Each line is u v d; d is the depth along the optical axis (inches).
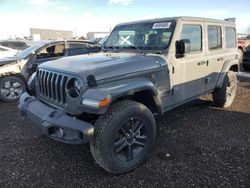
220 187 114.0
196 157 140.4
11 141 164.6
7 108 240.2
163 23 161.9
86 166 133.6
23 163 137.6
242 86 315.9
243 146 152.5
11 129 185.0
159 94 147.6
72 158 142.1
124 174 125.8
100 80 117.2
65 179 122.6
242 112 214.7
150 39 163.2
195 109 221.6
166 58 149.3
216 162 134.8
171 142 158.7
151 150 148.3
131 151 126.6
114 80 122.0
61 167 133.1
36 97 149.1
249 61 414.3
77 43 311.0
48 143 160.6
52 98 132.3
